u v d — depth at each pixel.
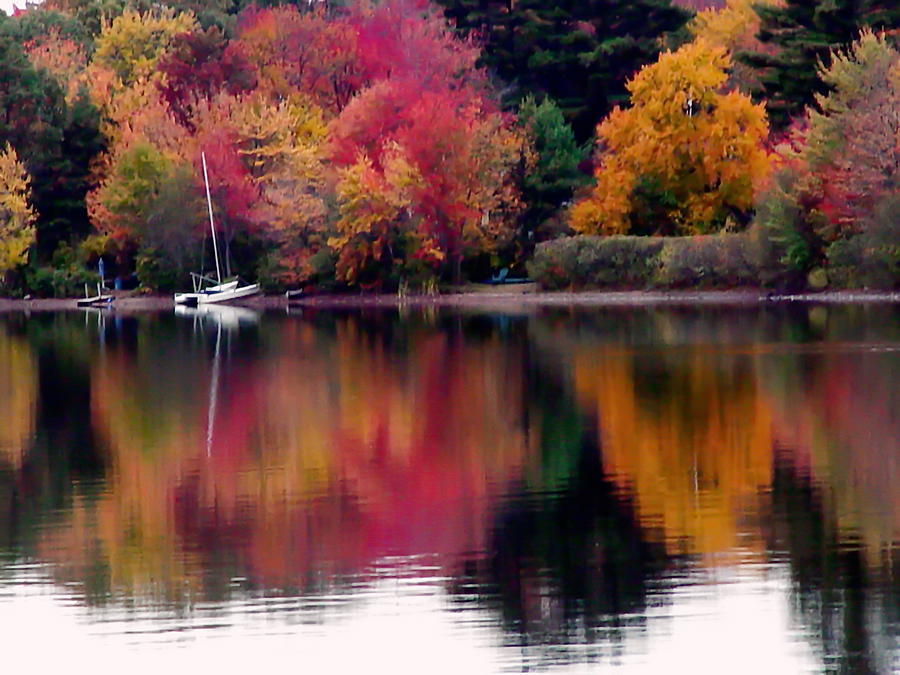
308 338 81.00
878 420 46.12
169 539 33.66
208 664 26.34
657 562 31.00
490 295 112.00
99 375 63.50
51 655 26.75
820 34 115.12
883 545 31.80
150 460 42.50
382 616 28.34
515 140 117.25
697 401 51.00
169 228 119.19
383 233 113.56
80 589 30.16
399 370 63.03
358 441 45.00
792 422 46.12
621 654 26.38
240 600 29.34
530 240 118.50
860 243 96.19
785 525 33.50
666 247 105.94
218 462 42.06
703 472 39.12
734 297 102.56
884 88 99.19
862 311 87.56
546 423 47.41
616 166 113.31
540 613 28.30
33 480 40.00
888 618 27.61
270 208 116.31
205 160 118.50
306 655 26.66
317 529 34.22
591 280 109.81
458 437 45.25
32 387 59.41
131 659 26.58
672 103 109.69
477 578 30.38
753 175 109.31
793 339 71.38
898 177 95.31
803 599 28.62
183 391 57.38
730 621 27.66
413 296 113.75
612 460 41.03
